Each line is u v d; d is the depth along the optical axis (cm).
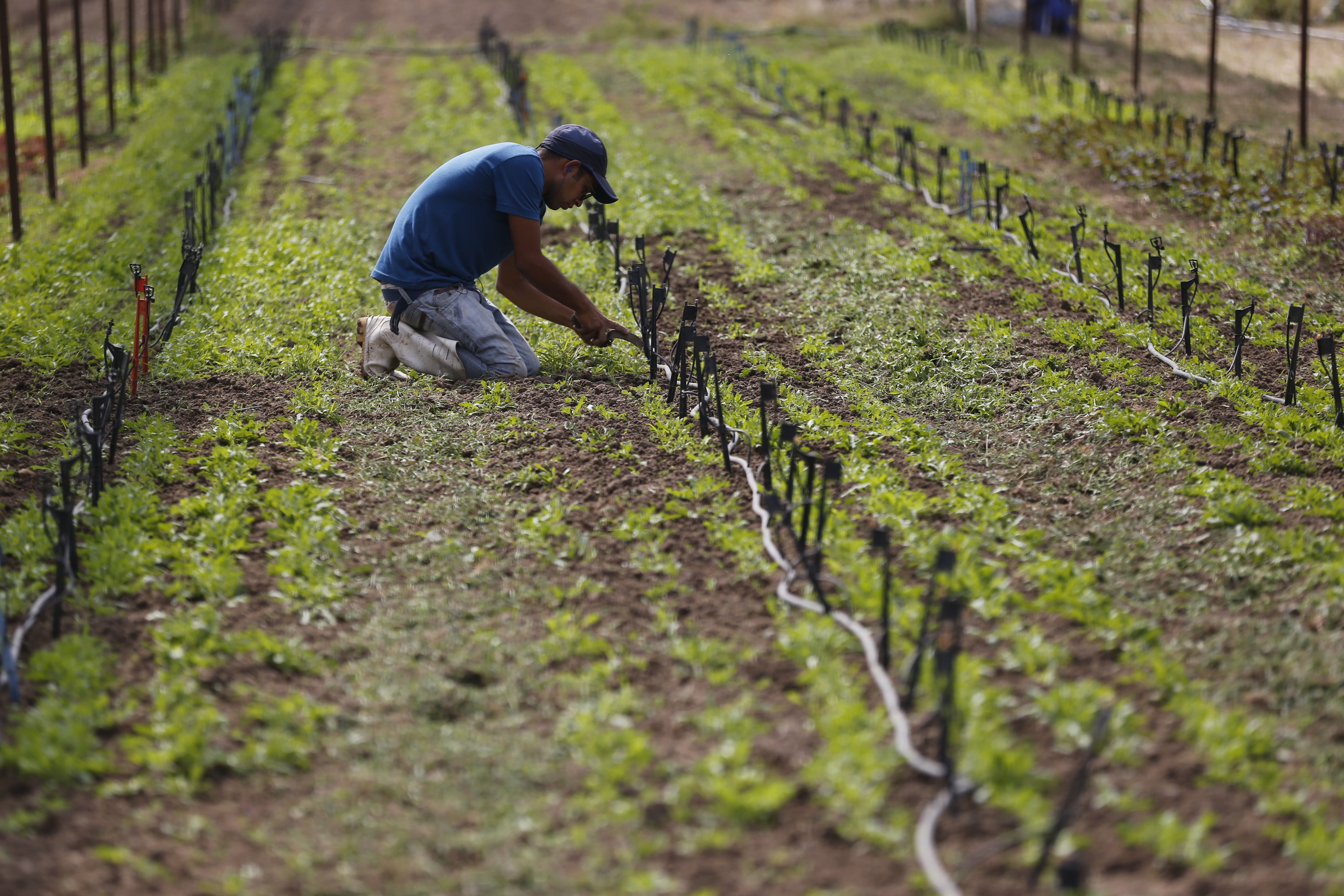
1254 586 700
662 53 2941
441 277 1009
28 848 500
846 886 468
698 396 971
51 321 1159
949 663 523
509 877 477
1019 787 514
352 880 479
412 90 2602
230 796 534
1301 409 950
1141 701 590
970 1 3136
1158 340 1097
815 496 800
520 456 880
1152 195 1673
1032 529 773
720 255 1422
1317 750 557
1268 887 463
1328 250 1366
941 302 1223
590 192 1023
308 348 1099
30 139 2167
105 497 790
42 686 611
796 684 604
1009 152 1952
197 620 657
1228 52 2819
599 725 571
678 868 479
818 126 2128
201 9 3550
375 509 805
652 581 711
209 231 1530
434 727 580
